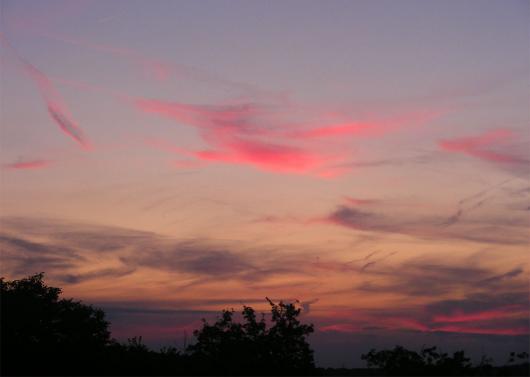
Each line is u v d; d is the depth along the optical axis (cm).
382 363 3209
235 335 3450
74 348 3591
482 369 3122
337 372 3316
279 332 3459
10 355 3456
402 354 3198
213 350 3434
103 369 3419
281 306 3506
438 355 3178
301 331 3466
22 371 3384
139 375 3369
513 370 3088
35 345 3578
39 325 3756
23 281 3909
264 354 3409
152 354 3512
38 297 3862
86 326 3831
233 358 3394
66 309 3850
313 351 3450
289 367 3388
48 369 3416
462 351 3158
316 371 3400
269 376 3338
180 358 3484
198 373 3359
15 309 3697
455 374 3100
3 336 3584
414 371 3139
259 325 3475
